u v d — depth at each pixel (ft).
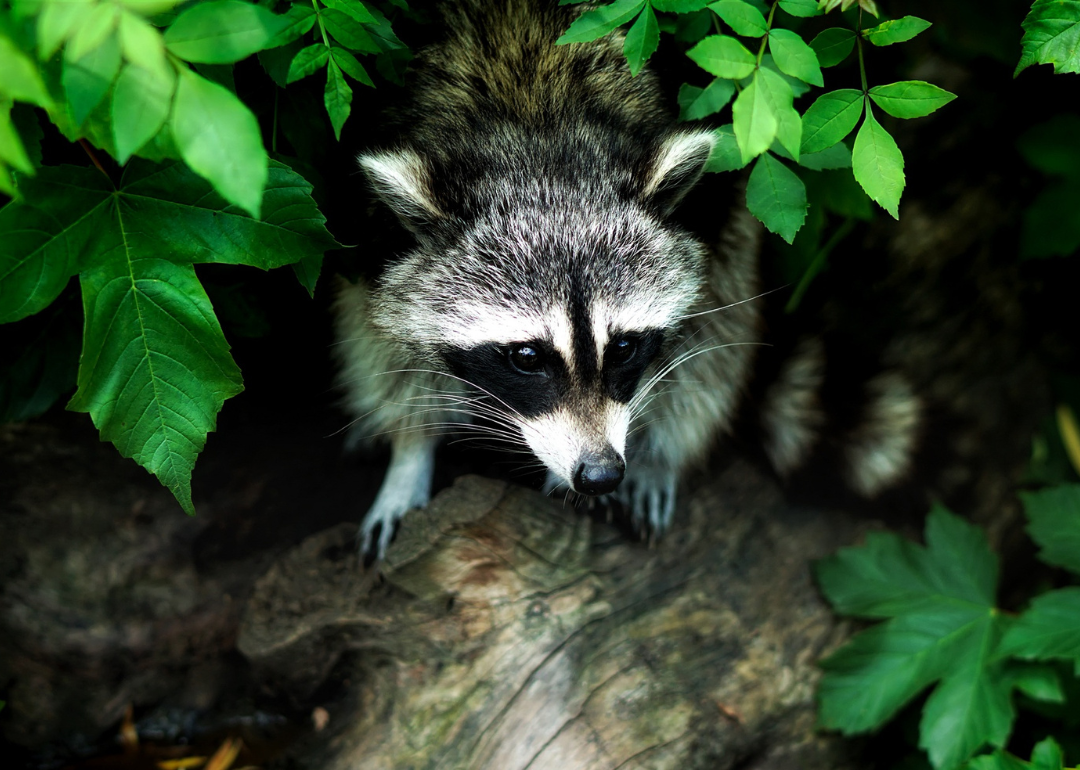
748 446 4.56
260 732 4.33
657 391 4.29
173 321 3.62
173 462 3.64
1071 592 4.13
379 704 4.22
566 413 4.04
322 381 4.42
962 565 4.29
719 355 4.37
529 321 4.00
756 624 4.27
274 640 4.22
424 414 4.28
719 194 4.20
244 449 4.38
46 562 4.26
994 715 4.13
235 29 3.36
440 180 4.01
